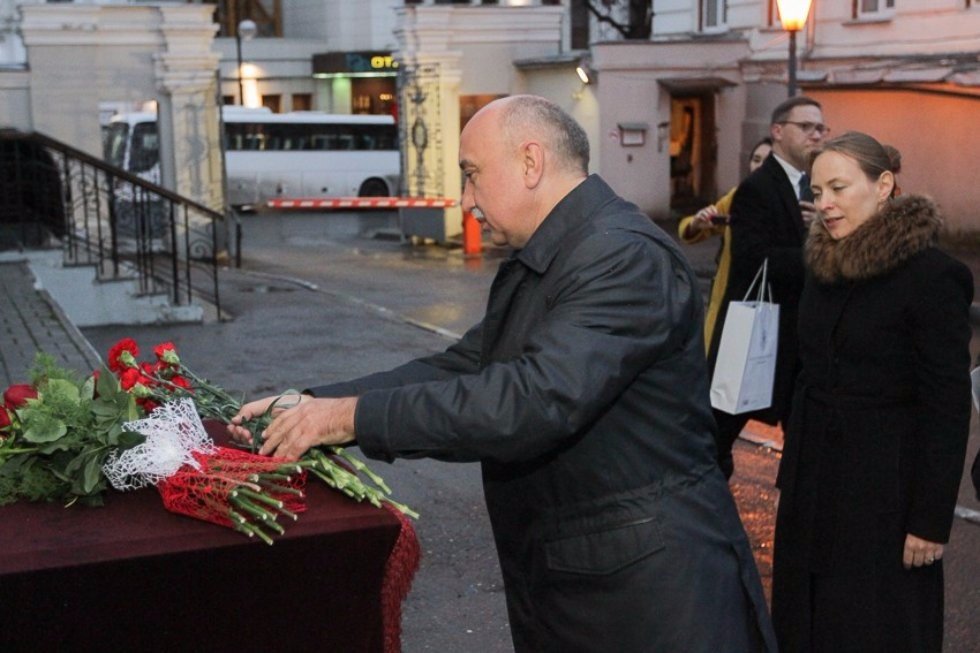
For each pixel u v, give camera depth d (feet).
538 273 7.78
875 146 10.55
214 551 6.98
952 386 9.99
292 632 7.40
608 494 7.74
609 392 7.24
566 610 7.87
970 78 51.39
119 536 6.95
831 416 10.61
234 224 63.52
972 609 14.90
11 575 6.58
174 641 7.15
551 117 7.94
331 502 7.55
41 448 7.49
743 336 14.82
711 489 8.04
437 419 7.19
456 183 72.23
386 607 8.08
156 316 38.09
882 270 10.22
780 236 15.64
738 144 73.36
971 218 54.24
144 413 8.21
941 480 10.01
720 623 7.75
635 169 71.72
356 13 115.24
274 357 32.37
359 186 92.48
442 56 71.00
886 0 59.21
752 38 70.64
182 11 55.77
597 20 89.81
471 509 19.13
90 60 54.19
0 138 38.22
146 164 76.38
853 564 10.43
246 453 7.74
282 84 116.98
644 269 7.50
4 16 75.97
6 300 33.09
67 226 39.01
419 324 37.96
